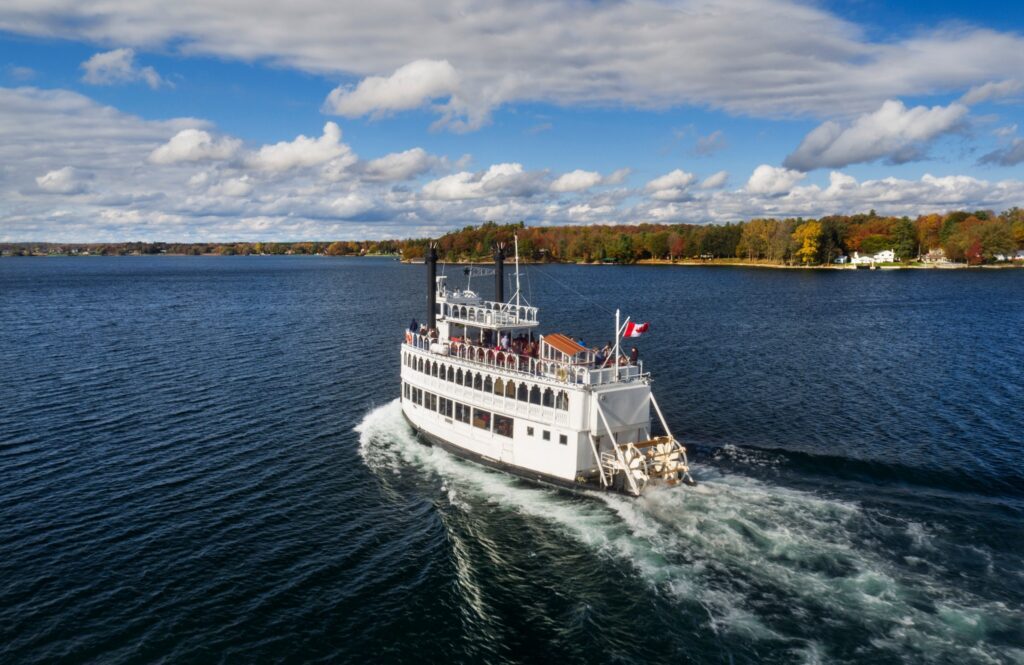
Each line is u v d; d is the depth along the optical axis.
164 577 35.72
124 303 171.25
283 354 95.69
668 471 45.28
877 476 48.25
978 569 35.50
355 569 36.88
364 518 42.88
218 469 50.56
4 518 41.84
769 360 92.19
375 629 31.88
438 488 47.53
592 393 45.12
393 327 123.50
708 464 50.69
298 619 32.44
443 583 35.59
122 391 72.88
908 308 152.38
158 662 29.30
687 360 92.12
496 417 50.22
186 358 92.25
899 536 39.06
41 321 133.00
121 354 95.19
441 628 32.03
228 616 32.56
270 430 59.78
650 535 39.88
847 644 30.14
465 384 52.50
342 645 30.75
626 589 34.81
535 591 34.91
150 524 41.50
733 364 89.38
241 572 36.38
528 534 40.72
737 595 33.91
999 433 58.16
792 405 68.00
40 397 70.00
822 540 38.72
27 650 29.84
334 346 102.62
